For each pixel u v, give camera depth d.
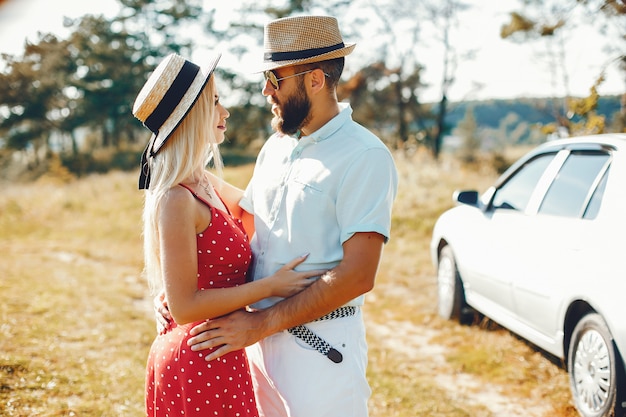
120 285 6.54
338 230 2.02
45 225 12.15
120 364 4.00
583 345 3.41
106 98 45.16
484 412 3.63
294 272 2.00
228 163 36.50
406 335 5.18
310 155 2.06
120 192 14.97
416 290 6.61
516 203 4.47
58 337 4.39
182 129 1.92
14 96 45.50
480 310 4.81
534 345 4.66
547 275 3.72
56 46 46.09
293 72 2.03
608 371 3.18
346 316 2.08
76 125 46.19
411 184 11.58
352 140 2.00
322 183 1.99
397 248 8.55
